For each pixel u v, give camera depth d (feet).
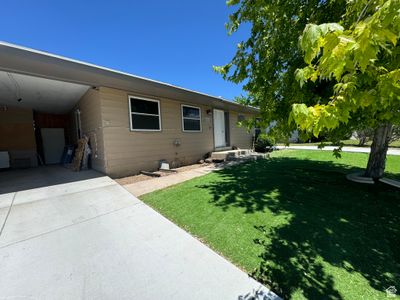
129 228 8.61
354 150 34.45
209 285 5.41
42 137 30.66
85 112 21.95
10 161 25.55
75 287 5.35
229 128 34.94
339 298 4.95
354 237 7.82
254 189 14.06
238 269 6.07
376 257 6.59
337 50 2.89
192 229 8.53
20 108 26.55
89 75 14.58
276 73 10.71
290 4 9.32
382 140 15.23
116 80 16.10
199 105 28.58
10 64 11.92
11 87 17.37
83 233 8.17
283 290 5.23
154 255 6.75
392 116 5.88
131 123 19.66
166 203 11.50
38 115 30.40
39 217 9.57
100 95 17.38
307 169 20.52
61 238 7.78
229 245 7.34
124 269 6.06
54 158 31.73
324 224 8.87
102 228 8.59
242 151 31.96
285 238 7.78
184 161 25.88
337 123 3.56
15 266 6.16
